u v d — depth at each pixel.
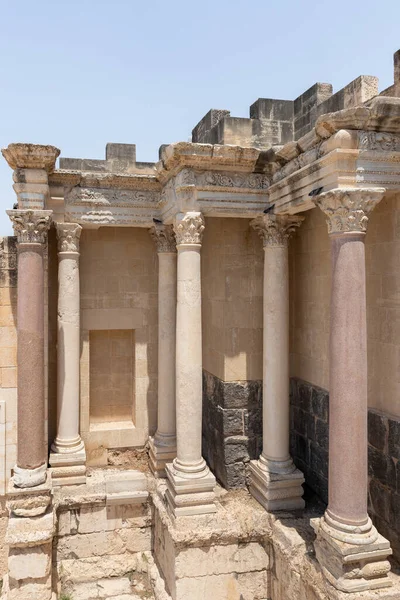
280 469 12.15
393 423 9.85
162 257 14.57
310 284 12.87
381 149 9.09
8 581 11.61
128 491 13.63
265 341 12.53
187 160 11.39
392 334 9.99
